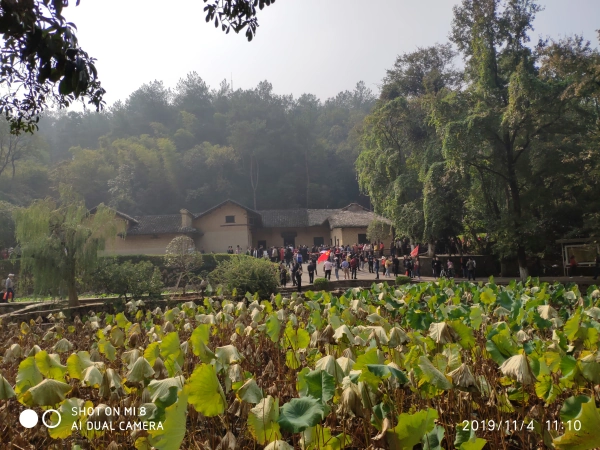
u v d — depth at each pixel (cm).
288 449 271
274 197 6262
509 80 2344
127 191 5353
